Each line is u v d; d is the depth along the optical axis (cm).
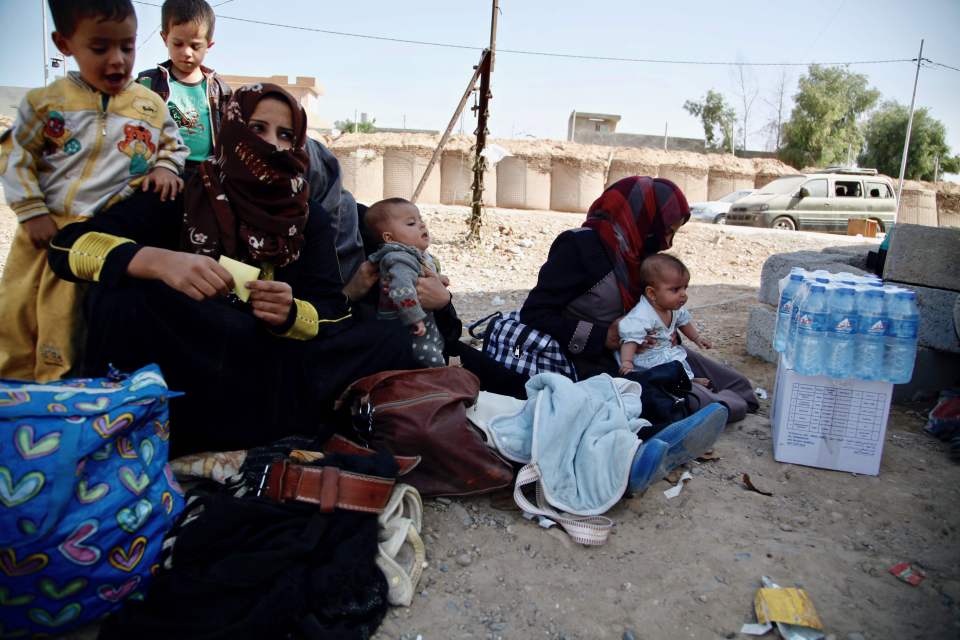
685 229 1322
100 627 198
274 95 246
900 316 313
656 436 284
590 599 234
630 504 293
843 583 245
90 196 256
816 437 329
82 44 245
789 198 1756
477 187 1098
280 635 197
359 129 3966
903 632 222
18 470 180
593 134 4106
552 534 267
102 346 235
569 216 1798
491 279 869
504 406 305
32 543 180
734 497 303
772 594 231
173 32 354
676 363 341
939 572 253
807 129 4028
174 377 241
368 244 374
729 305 697
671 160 2692
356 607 211
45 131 251
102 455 195
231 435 253
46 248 253
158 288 233
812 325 318
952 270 413
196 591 198
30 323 265
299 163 254
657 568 252
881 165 4050
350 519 227
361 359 288
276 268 269
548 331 357
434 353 326
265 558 205
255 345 248
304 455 254
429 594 233
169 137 274
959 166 4050
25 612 185
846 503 299
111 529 192
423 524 268
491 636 216
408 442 267
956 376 428
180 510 219
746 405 382
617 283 364
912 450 354
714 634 221
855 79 4066
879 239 1487
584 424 286
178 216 261
